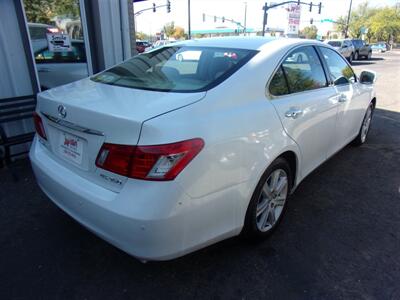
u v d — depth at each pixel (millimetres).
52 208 3189
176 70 2557
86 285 2268
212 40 3051
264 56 2602
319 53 3367
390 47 68062
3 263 2449
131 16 5797
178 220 1855
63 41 5020
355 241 2779
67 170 2246
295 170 2908
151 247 1864
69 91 2459
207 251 2596
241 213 2262
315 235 2842
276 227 2832
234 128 2098
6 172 3967
